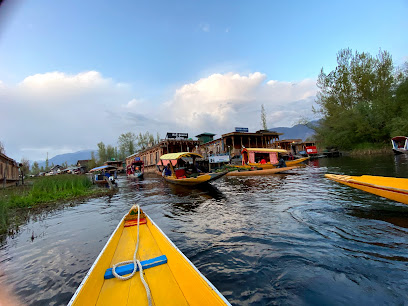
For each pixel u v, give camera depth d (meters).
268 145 35.91
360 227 4.86
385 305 2.62
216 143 34.72
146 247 3.81
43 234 6.08
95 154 67.81
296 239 4.50
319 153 40.09
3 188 16.55
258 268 3.53
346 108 34.66
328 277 3.20
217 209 7.61
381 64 31.08
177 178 15.62
